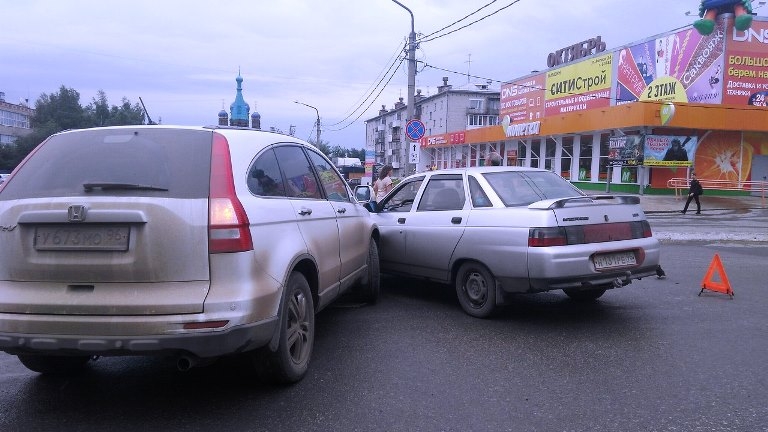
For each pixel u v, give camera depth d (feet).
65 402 13.07
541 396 13.20
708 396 13.16
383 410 12.48
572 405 12.70
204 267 11.16
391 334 18.20
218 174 11.84
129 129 12.91
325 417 12.14
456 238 20.43
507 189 20.62
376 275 21.75
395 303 22.48
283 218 13.46
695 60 92.12
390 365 15.31
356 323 19.49
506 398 13.10
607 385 13.85
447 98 228.43
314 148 18.12
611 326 19.11
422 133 55.06
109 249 11.07
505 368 15.06
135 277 11.05
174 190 11.46
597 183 102.12
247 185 12.51
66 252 11.19
